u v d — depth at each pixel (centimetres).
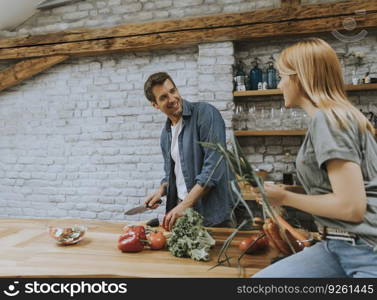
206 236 129
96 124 363
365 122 95
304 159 101
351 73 300
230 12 326
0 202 385
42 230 167
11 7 351
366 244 93
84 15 364
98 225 176
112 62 361
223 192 185
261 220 128
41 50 360
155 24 329
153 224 174
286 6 302
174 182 211
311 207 95
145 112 353
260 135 320
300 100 107
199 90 320
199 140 196
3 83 370
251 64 323
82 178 366
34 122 379
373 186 91
